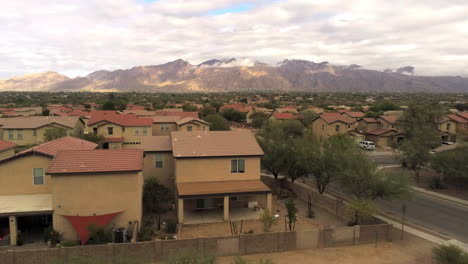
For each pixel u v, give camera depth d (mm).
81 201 21812
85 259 17781
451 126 66438
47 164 23906
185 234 23344
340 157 29656
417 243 21859
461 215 27688
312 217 26984
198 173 28328
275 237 20312
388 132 65750
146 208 27969
